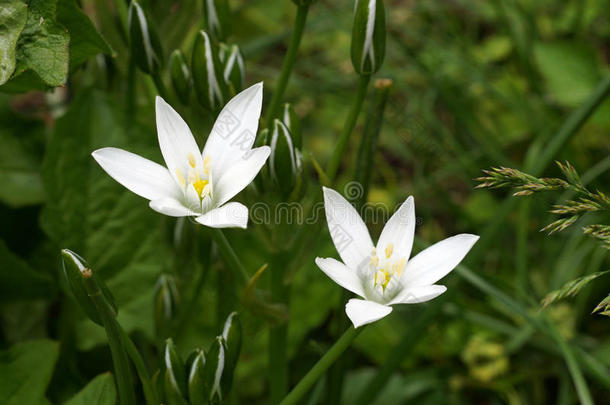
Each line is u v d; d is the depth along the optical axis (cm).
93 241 45
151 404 36
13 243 47
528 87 62
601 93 42
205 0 39
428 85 59
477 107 60
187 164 35
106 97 45
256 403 47
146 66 39
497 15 60
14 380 40
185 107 39
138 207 45
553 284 49
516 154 58
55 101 51
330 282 48
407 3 75
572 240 49
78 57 40
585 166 54
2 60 37
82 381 45
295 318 47
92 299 34
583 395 40
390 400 47
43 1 38
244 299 38
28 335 45
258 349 47
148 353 45
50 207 44
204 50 37
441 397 47
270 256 39
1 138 47
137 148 45
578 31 63
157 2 43
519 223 48
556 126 53
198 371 35
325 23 58
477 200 54
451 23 63
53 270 47
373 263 35
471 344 48
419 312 48
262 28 69
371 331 48
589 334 49
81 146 44
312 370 36
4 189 46
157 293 39
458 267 42
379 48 37
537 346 48
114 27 42
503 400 48
